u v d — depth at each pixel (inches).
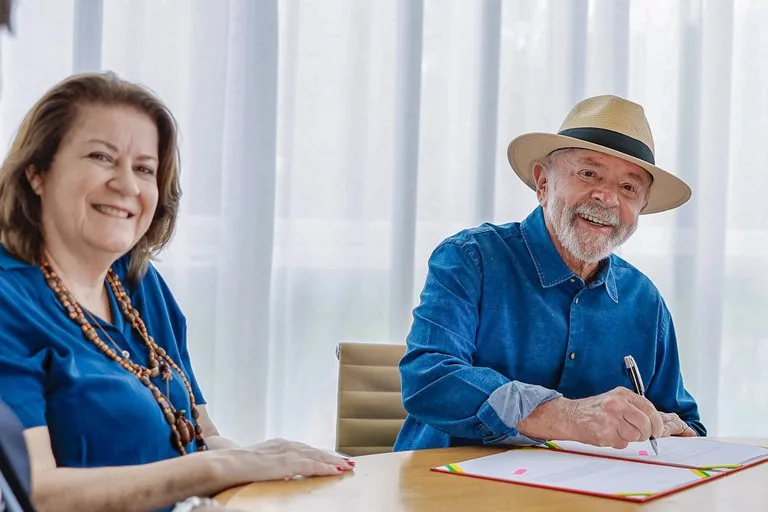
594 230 69.7
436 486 48.4
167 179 60.2
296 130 106.1
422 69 109.0
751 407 120.0
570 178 70.7
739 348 119.6
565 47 112.6
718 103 116.7
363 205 107.5
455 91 110.4
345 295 107.7
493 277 71.0
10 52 96.2
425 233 109.7
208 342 103.0
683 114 115.8
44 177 54.3
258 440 104.0
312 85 106.2
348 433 82.4
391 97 107.9
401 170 107.6
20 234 53.9
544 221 73.2
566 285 72.1
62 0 97.8
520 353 70.7
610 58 114.2
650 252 115.9
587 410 56.4
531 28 112.3
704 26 117.1
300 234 106.6
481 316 70.4
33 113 53.9
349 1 106.6
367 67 106.8
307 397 107.1
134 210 56.0
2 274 52.2
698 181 116.6
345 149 106.9
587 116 71.7
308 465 50.2
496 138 110.2
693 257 116.1
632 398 56.9
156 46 101.0
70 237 54.7
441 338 66.1
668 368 74.4
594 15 114.5
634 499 46.2
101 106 54.9
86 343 54.6
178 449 57.0
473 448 59.1
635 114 72.0
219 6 102.0
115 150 54.9
